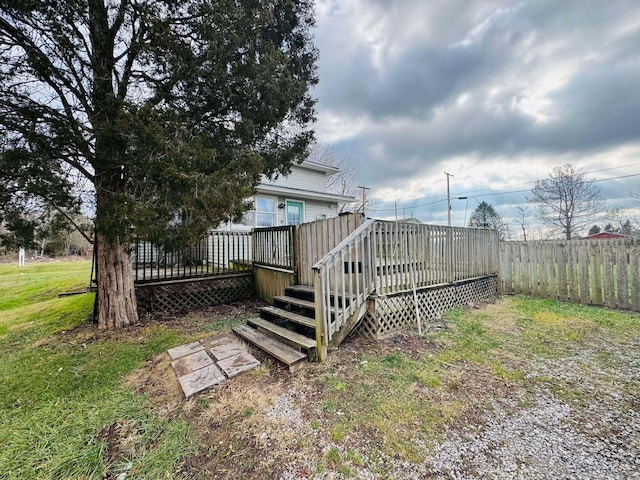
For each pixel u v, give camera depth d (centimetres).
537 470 179
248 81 454
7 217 391
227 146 477
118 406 264
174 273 666
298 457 196
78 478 186
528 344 383
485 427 221
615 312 520
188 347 389
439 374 304
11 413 260
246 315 560
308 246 525
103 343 420
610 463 183
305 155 668
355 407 248
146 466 193
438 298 520
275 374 310
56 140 352
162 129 362
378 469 184
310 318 399
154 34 369
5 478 186
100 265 489
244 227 1016
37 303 729
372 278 407
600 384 280
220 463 194
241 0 414
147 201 390
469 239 614
